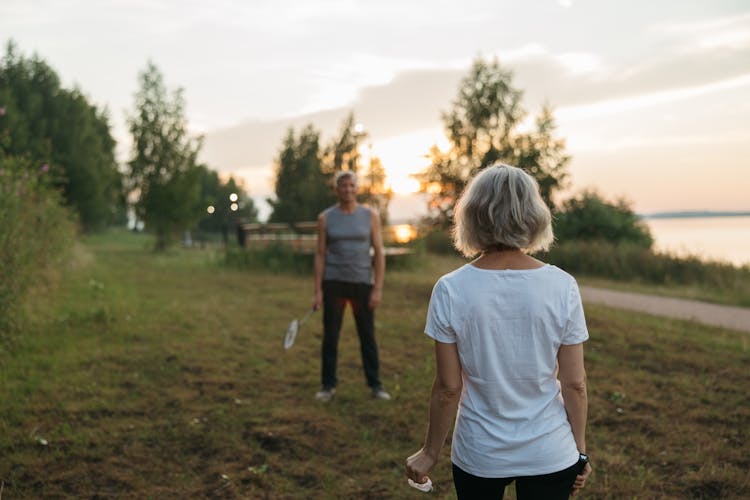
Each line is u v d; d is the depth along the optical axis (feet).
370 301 17.12
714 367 19.79
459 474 6.21
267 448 13.71
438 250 76.33
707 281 44.21
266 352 22.30
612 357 21.22
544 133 83.46
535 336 5.92
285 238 57.62
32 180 25.89
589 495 11.42
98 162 119.55
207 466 12.72
